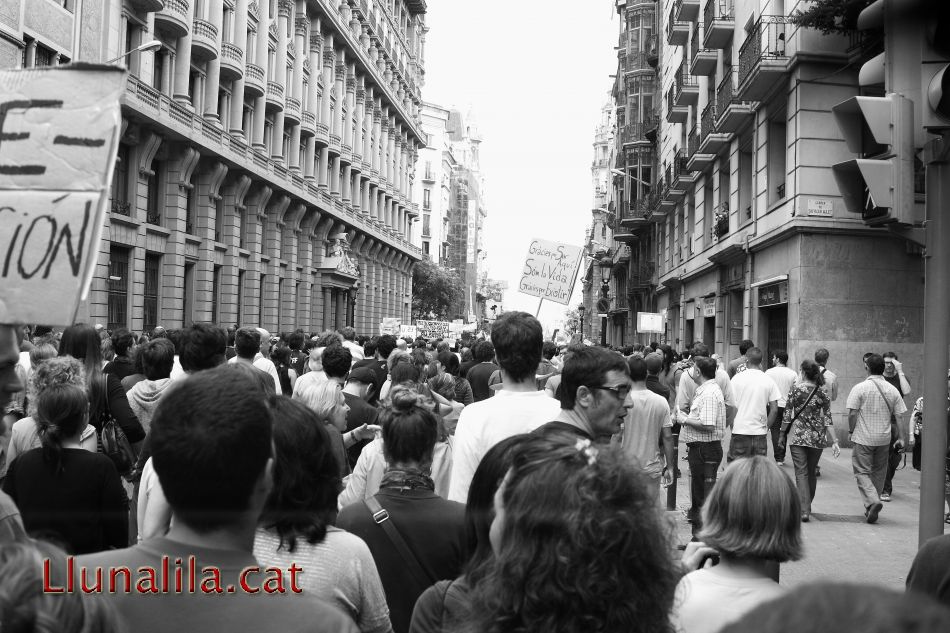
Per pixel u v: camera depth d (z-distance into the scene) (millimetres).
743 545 2762
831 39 17922
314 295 53312
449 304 102312
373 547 3484
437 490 5062
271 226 44031
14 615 1282
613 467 1911
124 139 27000
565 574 1781
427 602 2654
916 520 10180
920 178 15938
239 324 40312
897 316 17812
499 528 2064
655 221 41625
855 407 10180
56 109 2201
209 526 1952
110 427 5746
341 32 54312
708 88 28547
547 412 4371
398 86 77188
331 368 6484
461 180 161125
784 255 19094
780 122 20672
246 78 38469
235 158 35812
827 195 17969
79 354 5680
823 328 17797
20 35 20562
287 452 2906
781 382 12742
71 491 4117
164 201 31109
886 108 4383
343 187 59656
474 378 10586
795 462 10195
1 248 2174
